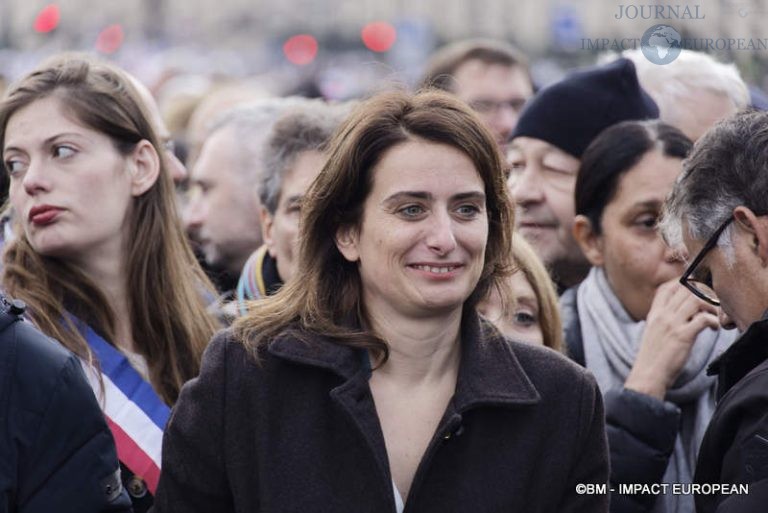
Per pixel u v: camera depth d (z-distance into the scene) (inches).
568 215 500.1
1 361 330.6
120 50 1660.9
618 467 403.9
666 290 427.2
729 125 351.9
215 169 565.0
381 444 320.8
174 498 333.7
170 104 776.9
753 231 341.7
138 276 408.8
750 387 323.9
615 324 441.1
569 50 1182.9
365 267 328.8
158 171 413.4
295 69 1612.9
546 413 330.6
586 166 447.8
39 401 330.6
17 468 328.2
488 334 338.0
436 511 320.5
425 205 322.3
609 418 410.0
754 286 343.3
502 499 321.1
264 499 322.3
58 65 406.9
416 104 328.8
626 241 436.8
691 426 431.2
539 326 430.6
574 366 338.0
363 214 328.2
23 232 400.8
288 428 326.6
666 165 434.3
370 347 328.2
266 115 567.2
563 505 332.2
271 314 339.0
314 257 338.0
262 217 477.7
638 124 443.8
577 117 499.2
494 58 660.7
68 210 393.1
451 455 323.9
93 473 334.0
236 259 566.9
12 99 400.2
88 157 396.8
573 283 505.0
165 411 392.5
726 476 323.3
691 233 353.7
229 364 333.4
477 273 326.6
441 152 323.3
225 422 330.3
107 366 390.0
